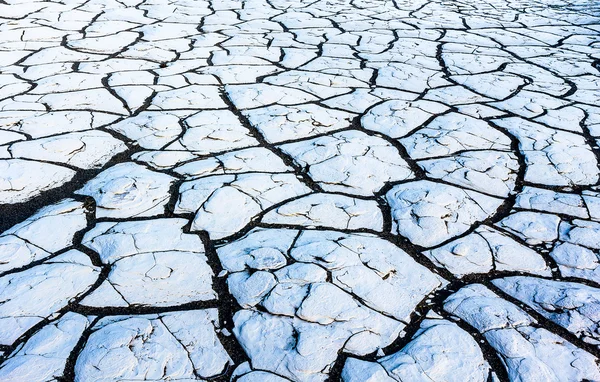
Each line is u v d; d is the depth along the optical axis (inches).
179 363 45.4
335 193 71.7
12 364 44.8
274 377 44.6
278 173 76.2
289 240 61.7
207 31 148.1
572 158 82.4
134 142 84.3
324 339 48.3
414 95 106.6
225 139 85.7
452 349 47.4
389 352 47.2
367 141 86.4
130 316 50.3
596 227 65.6
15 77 108.7
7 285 53.6
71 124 88.8
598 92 110.7
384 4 192.5
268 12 172.7
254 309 51.4
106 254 58.6
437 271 57.6
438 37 150.5
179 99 100.4
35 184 71.8
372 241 61.9
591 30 164.1
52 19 151.5
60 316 50.1
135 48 130.3
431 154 82.8
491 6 196.9
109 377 43.8
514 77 118.8
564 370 45.5
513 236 63.8
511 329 49.6
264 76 114.3
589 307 52.2
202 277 55.6
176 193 70.4
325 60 126.2
